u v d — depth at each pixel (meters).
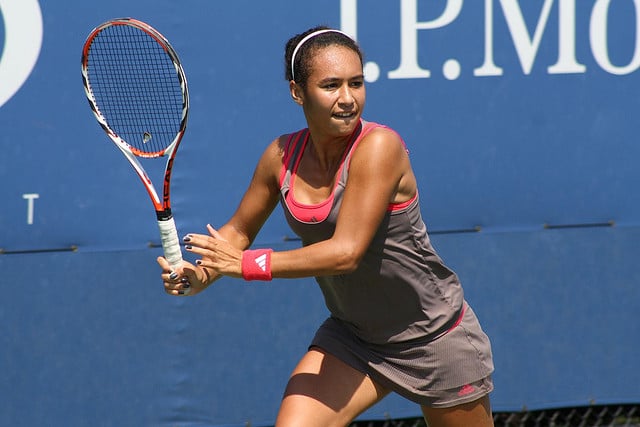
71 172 14.30
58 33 14.06
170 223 10.06
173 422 14.96
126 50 14.15
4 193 14.12
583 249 16.06
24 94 14.06
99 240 14.49
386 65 15.20
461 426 10.92
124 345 14.70
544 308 16.02
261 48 14.78
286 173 10.12
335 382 10.42
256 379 15.25
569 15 15.73
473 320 10.77
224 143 14.73
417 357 10.49
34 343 14.40
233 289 15.09
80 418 14.62
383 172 9.39
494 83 15.56
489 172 15.66
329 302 10.78
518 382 16.03
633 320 16.31
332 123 9.37
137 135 14.35
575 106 15.85
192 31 14.47
